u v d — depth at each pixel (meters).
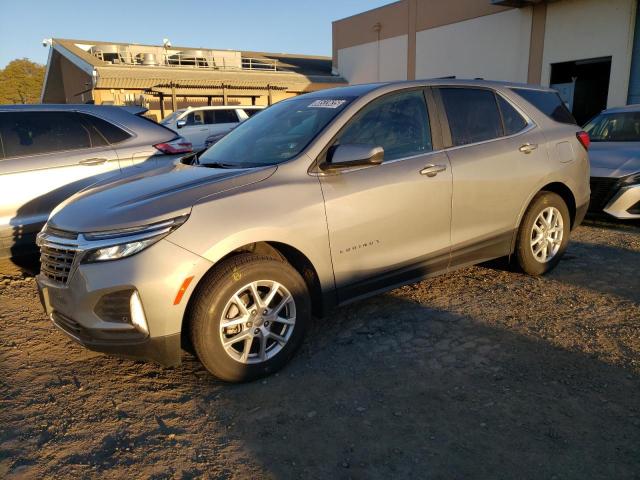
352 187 3.46
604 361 3.25
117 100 21.75
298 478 2.34
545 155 4.57
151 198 3.06
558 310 4.06
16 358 3.57
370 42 26.34
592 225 7.05
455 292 4.50
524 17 18.75
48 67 26.25
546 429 2.61
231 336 3.08
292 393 3.03
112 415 2.87
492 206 4.23
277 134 3.81
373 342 3.63
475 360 3.33
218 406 2.93
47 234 3.22
